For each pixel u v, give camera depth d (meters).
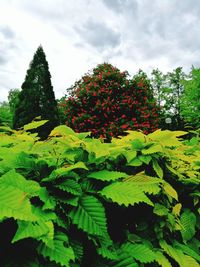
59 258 1.22
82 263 1.57
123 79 14.13
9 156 1.64
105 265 1.58
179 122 29.06
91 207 1.52
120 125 13.20
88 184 1.71
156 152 2.21
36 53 15.47
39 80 14.91
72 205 1.51
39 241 1.26
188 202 2.54
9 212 1.09
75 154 1.82
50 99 15.06
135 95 14.08
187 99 18.03
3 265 1.20
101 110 13.31
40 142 2.22
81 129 13.39
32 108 14.39
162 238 2.09
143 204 2.05
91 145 1.86
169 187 2.09
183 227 2.17
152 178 1.89
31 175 1.62
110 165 2.02
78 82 14.72
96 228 1.44
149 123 13.89
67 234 1.48
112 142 2.61
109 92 13.65
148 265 1.93
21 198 1.16
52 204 1.40
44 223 1.24
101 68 14.77
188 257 2.04
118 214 1.93
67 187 1.51
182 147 3.01
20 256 1.24
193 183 2.54
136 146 2.15
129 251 1.76
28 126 2.37
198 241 2.46
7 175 1.35
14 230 1.27
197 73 18.64
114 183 1.69
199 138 3.74
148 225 2.07
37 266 1.22
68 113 14.09
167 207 2.19
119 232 1.93
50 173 1.63
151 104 14.35
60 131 2.19
